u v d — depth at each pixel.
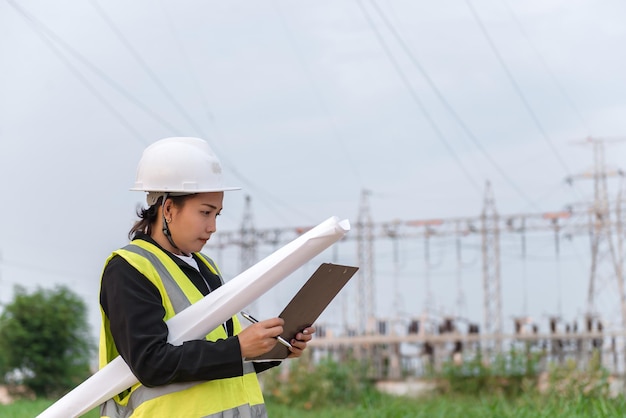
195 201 4.38
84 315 39.34
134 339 4.12
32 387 37.91
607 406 12.01
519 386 25.80
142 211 4.46
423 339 42.00
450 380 26.67
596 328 41.59
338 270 4.22
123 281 4.20
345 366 28.03
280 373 25.81
